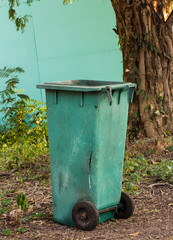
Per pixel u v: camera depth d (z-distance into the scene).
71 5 8.71
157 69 6.34
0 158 6.06
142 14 6.20
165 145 6.10
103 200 3.78
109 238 3.48
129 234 3.53
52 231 3.71
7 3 8.52
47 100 3.79
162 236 3.41
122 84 3.77
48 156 6.08
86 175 3.68
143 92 6.23
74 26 8.78
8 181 5.27
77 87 3.56
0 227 3.85
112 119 3.71
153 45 6.27
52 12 8.73
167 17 6.31
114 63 8.79
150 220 3.87
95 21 8.73
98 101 3.55
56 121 3.76
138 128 6.33
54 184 3.87
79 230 3.70
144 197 4.53
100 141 3.63
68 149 3.73
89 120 3.59
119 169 3.87
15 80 6.78
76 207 3.72
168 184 4.82
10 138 7.04
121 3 6.24
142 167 5.30
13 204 4.46
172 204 4.25
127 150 5.87
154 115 6.28
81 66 8.87
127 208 3.95
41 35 8.75
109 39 8.74
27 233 3.69
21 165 5.79
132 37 6.28
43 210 4.29
